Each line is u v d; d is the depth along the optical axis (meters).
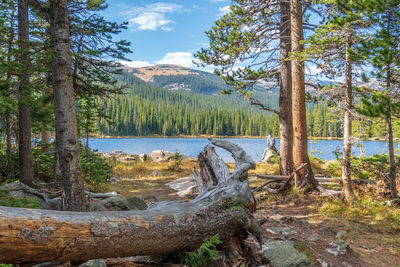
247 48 11.75
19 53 6.41
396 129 13.79
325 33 8.31
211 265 3.53
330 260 4.82
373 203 8.43
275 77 12.88
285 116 11.68
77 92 9.51
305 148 10.26
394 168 8.80
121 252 3.10
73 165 6.12
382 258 5.02
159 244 3.31
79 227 2.78
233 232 3.93
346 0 7.23
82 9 8.82
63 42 6.13
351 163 9.65
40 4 6.48
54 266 2.94
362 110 6.13
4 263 2.53
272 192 10.61
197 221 3.62
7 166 9.71
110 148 56.25
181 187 13.53
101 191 11.59
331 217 7.71
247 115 140.12
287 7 11.73
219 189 4.39
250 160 5.14
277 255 4.41
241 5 12.16
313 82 10.38
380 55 6.22
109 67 9.77
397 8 6.28
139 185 14.79
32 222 2.53
